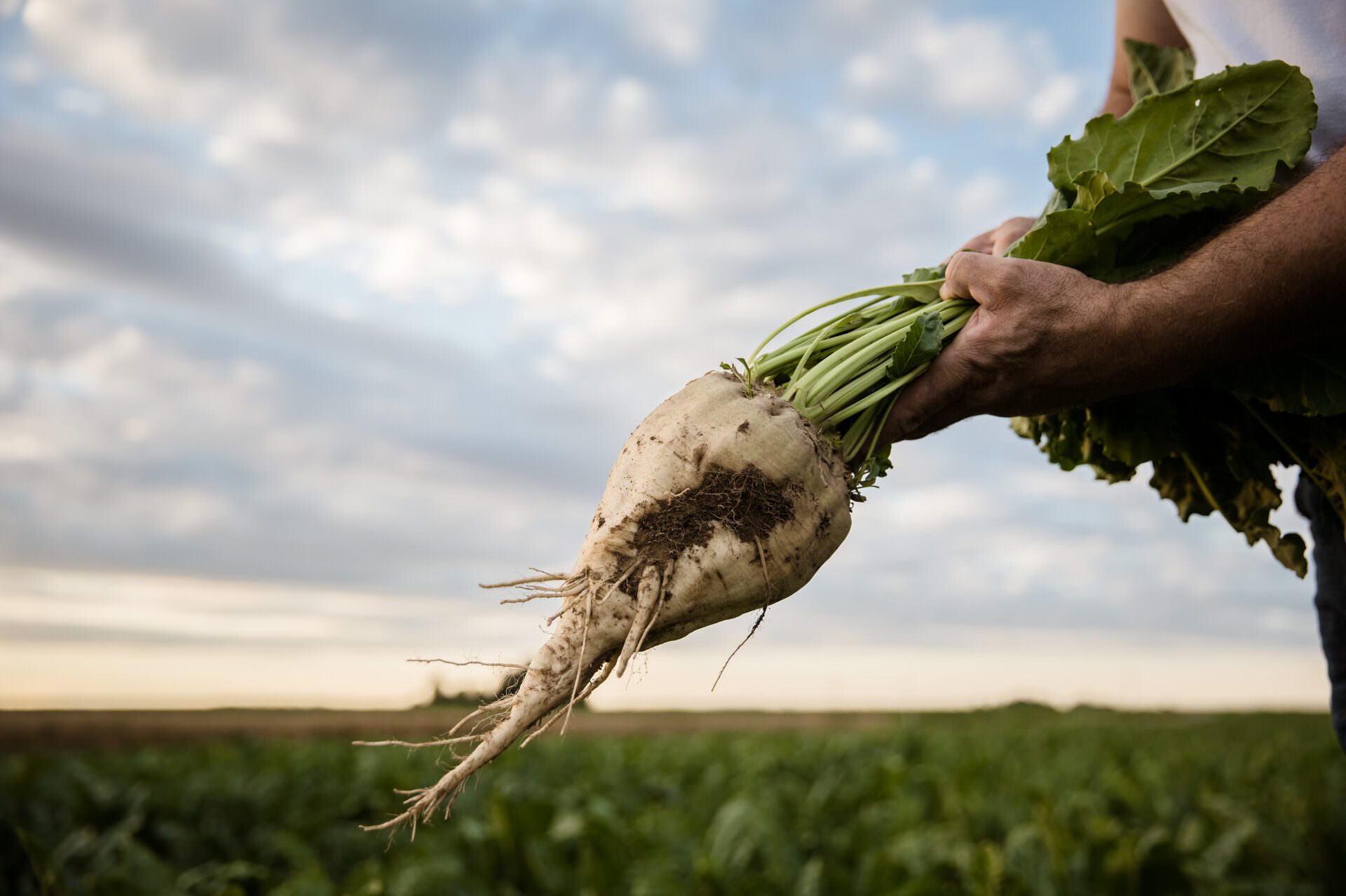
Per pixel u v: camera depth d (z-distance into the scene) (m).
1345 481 0.82
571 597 0.81
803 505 0.78
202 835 2.63
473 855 2.12
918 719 10.95
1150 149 0.83
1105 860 1.99
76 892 1.40
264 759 4.12
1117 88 1.05
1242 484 0.89
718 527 0.78
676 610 0.79
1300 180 0.75
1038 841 2.10
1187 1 0.87
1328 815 2.46
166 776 3.61
